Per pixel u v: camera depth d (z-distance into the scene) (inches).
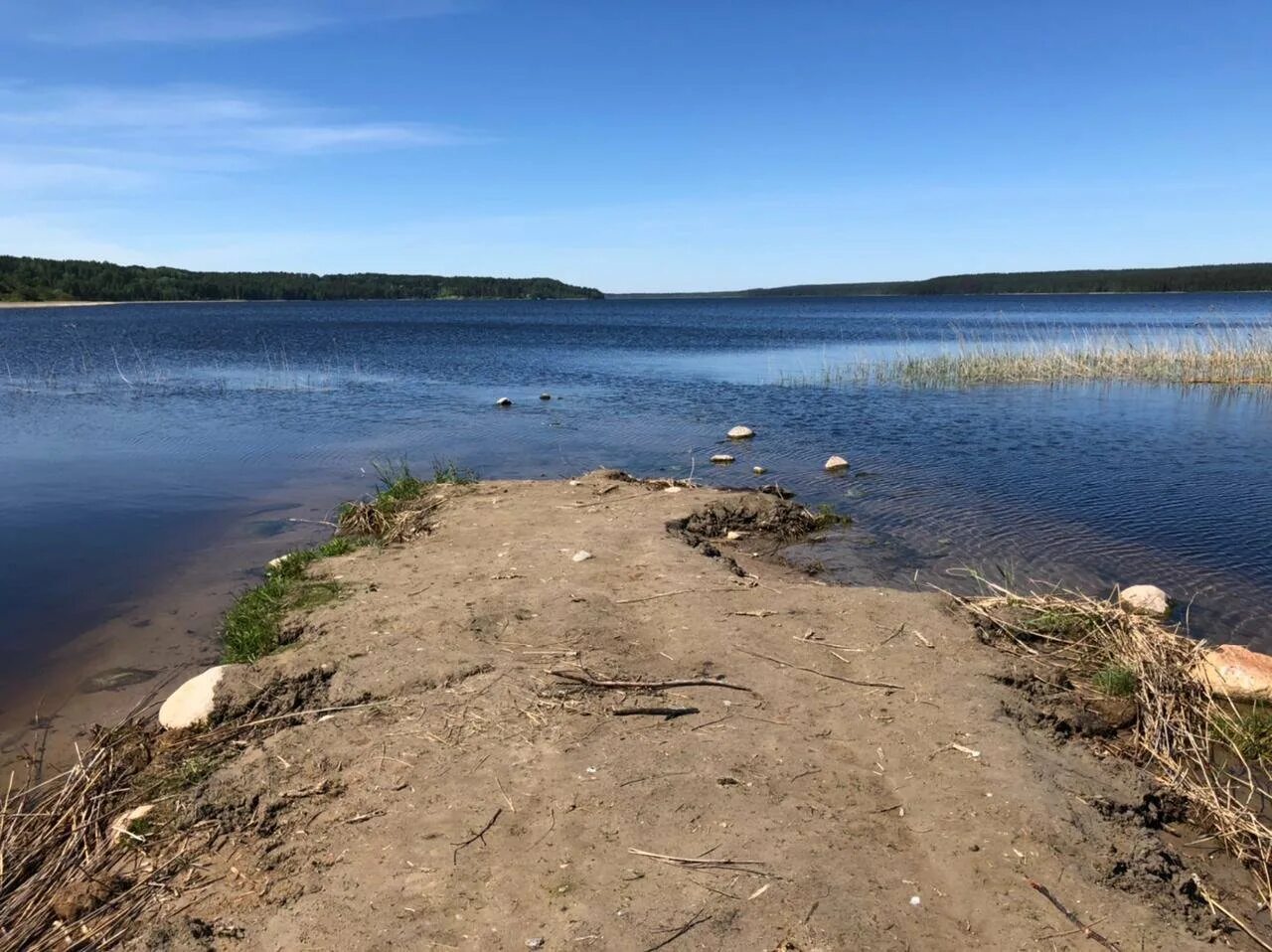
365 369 1262.3
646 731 201.8
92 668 278.8
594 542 357.7
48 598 340.2
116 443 670.5
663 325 2810.0
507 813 171.2
